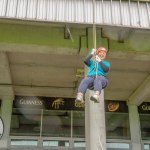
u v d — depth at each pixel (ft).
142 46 33.50
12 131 45.16
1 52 35.09
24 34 32.24
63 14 28.68
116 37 33.12
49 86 44.86
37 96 47.67
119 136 46.88
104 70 23.11
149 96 46.55
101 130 28.81
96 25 28.68
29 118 46.37
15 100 47.03
